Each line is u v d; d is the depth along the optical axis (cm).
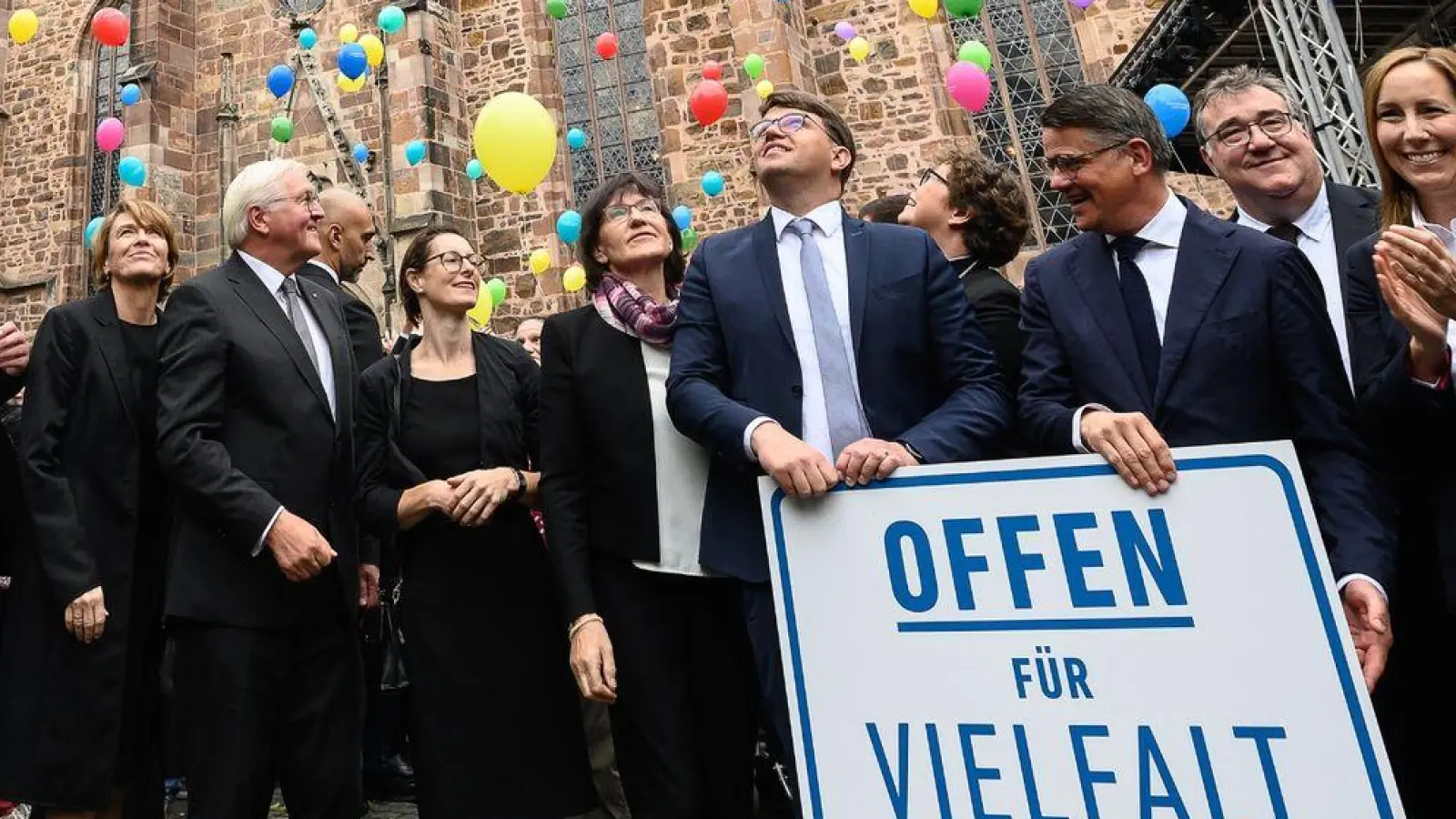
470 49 1291
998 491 155
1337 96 588
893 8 1129
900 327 217
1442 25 754
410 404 293
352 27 1023
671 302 276
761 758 417
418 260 311
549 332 266
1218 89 280
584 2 1288
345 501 279
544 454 254
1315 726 129
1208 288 202
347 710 267
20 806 376
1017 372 266
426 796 255
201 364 257
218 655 241
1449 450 201
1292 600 133
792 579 168
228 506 241
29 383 289
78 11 1580
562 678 277
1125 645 142
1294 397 195
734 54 1157
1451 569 198
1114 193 212
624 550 235
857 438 210
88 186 1534
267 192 284
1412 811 219
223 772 234
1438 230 223
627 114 1243
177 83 1404
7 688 276
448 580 270
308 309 296
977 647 152
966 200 302
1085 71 1067
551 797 262
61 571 270
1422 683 218
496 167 563
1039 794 143
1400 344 212
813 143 231
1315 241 271
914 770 152
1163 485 143
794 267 227
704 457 243
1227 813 131
